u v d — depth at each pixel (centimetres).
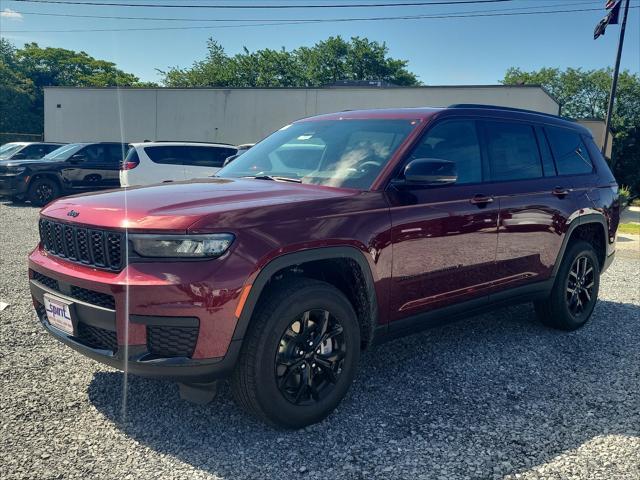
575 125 521
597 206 500
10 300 528
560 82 5912
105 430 296
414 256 345
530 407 337
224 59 5659
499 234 402
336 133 399
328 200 309
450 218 363
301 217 293
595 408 338
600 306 589
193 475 258
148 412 318
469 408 334
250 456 276
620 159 4269
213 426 304
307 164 378
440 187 365
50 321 317
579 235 506
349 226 309
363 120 404
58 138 2947
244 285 267
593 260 504
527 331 490
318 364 309
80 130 2878
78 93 2850
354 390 356
